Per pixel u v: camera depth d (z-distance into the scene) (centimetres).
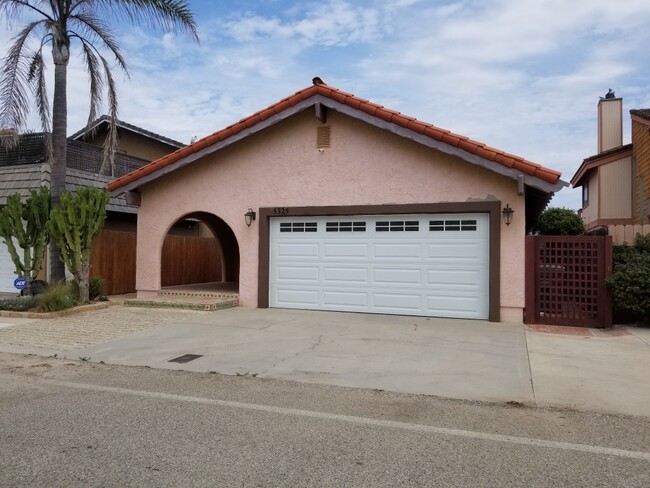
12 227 1269
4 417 513
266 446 443
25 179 1558
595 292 1023
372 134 1170
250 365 729
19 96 1278
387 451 434
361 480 381
